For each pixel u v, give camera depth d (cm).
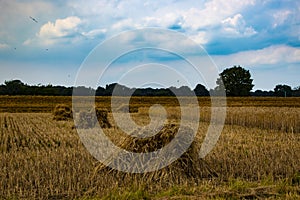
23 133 2372
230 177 1040
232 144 1686
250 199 841
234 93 8700
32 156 1401
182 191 896
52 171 1084
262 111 3441
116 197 849
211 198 835
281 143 1712
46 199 886
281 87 10338
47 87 10062
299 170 1109
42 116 4431
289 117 2605
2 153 1541
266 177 1030
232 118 3200
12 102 7375
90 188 948
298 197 820
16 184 988
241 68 8631
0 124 3186
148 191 942
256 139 1919
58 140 1945
